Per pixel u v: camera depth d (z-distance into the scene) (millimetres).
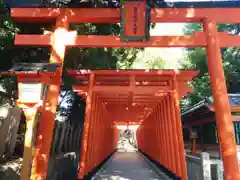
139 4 7363
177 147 10109
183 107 28969
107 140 19812
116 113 20312
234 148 7039
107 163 19109
